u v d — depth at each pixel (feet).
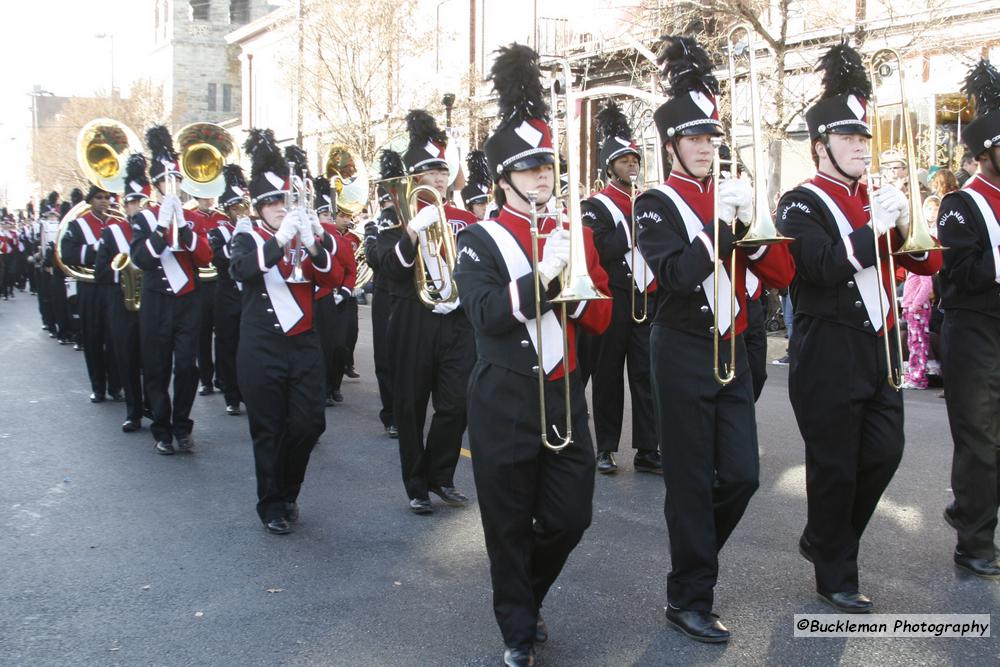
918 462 22.16
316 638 13.67
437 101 69.36
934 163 40.55
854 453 13.98
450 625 14.07
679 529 13.37
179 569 16.37
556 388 12.28
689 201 13.35
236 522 18.97
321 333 30.22
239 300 29.45
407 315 19.26
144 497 20.71
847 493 14.06
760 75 44.73
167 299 24.29
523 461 12.19
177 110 147.64
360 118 71.77
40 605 14.84
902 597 14.61
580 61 50.06
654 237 13.26
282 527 18.17
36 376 37.76
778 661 12.67
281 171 18.71
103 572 16.22
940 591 14.83
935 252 14.33
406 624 14.11
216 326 29.58
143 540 17.88
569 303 12.34
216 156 28.35
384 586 15.58
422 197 19.19
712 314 13.16
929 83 43.78
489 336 12.50
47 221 54.29
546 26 65.82
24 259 91.15
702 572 13.37
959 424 15.57
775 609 14.28
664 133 13.56
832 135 13.85
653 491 20.76
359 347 45.88
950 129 42.86
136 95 145.79
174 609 14.69
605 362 22.00
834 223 13.83
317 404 18.45
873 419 14.02
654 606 14.55
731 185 12.68
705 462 13.24
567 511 12.31
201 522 18.97
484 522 12.53
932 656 12.73
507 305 11.76
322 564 16.60
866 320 13.82
